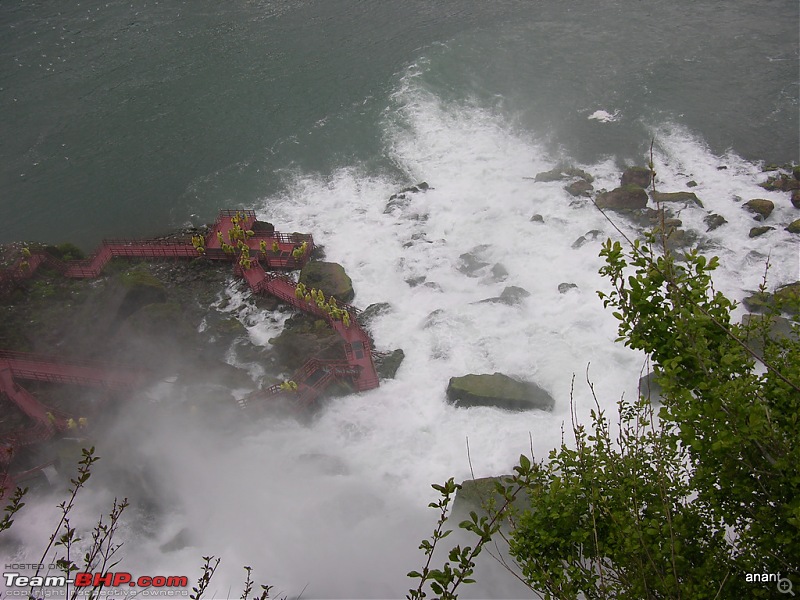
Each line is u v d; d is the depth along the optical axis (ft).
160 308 161.58
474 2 301.43
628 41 267.39
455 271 175.42
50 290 176.96
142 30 296.30
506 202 196.44
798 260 165.89
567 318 154.40
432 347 152.05
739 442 44.04
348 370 144.36
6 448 125.59
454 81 250.37
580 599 62.95
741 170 203.82
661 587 46.29
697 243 175.32
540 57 260.83
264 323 163.63
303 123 237.25
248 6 309.42
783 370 49.37
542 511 52.80
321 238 192.24
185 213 208.54
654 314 50.03
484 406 134.72
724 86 239.50
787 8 282.36
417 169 215.72
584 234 180.34
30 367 149.79
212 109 247.09
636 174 196.85
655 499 53.57
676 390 47.16
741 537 48.75
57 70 273.13
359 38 279.69
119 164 227.20
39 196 217.77
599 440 59.36
